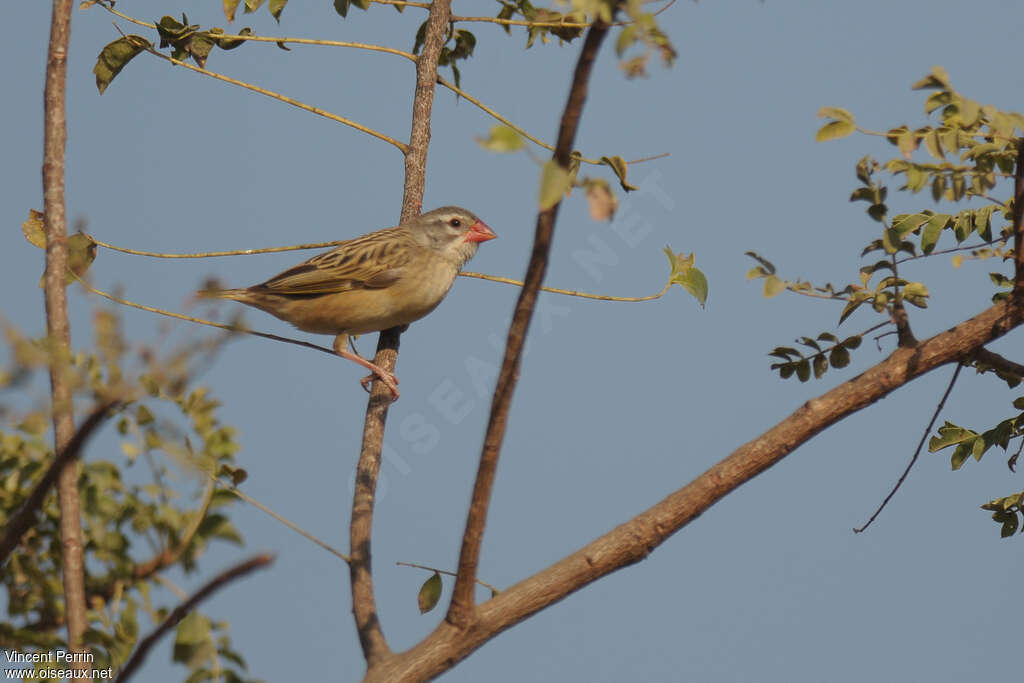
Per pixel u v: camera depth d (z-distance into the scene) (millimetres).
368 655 7410
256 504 6758
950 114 7105
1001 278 9203
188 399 6168
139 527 5910
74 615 6051
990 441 9141
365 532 8539
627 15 5754
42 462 6727
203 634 5648
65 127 7906
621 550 7250
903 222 8719
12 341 5449
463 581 6934
